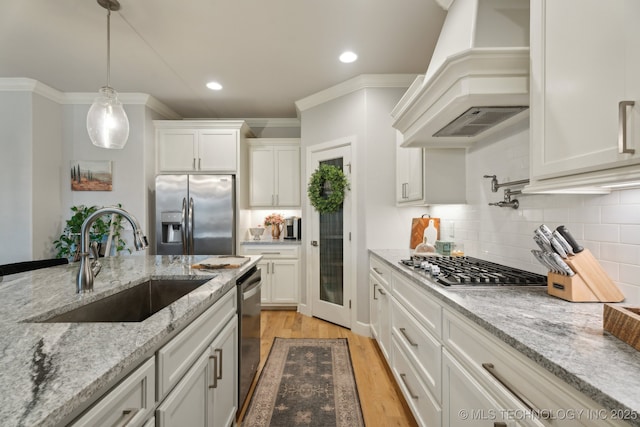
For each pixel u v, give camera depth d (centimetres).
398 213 308
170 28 232
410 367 175
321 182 344
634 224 113
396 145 305
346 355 263
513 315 103
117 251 350
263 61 282
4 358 69
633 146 76
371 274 292
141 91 352
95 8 210
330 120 342
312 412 187
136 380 78
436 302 140
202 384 124
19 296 123
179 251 359
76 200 359
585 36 91
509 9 142
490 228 207
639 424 52
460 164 237
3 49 261
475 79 136
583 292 117
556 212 151
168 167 384
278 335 308
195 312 110
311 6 208
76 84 332
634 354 75
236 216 383
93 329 87
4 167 318
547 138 109
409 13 215
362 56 272
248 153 429
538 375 78
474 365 109
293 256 385
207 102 386
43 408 51
